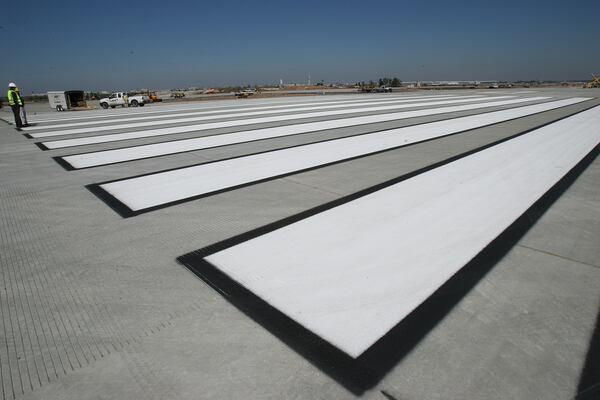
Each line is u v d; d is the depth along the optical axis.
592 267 2.50
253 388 1.56
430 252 2.76
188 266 2.59
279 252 2.79
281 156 6.30
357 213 3.57
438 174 5.00
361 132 9.00
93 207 3.82
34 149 7.27
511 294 2.20
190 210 3.71
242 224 3.33
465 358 1.71
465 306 2.09
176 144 7.66
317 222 3.36
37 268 2.56
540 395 1.51
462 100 21.84
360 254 2.74
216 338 1.86
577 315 2.00
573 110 14.16
